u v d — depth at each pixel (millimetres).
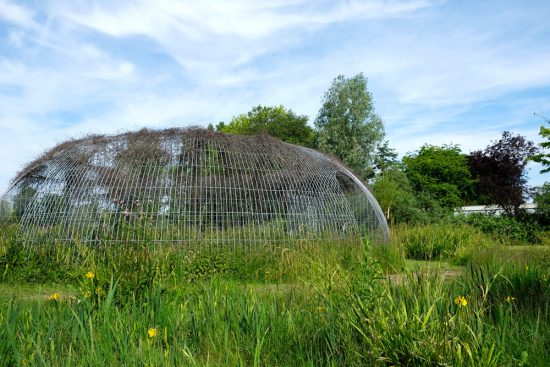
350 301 5055
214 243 13125
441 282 5328
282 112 49969
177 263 11422
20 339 4695
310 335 5180
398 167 38719
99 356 4312
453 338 4109
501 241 21906
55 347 4695
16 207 14258
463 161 39969
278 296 6902
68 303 6086
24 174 14570
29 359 4402
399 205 27625
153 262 7496
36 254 12719
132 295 6086
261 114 49969
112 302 5809
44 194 13898
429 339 4145
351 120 40812
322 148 40344
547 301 5859
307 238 13938
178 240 12844
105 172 13844
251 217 13844
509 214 29578
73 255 12531
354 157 38969
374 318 4574
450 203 36438
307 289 6742
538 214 28312
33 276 11969
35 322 5156
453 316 4531
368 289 4848
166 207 13336
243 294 6562
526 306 6027
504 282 7035
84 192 13562
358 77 41344
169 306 5832
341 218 14977
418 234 18328
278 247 13211
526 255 10672
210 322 5512
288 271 11969
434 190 36844
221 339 5102
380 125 41031
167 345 4715
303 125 47344
